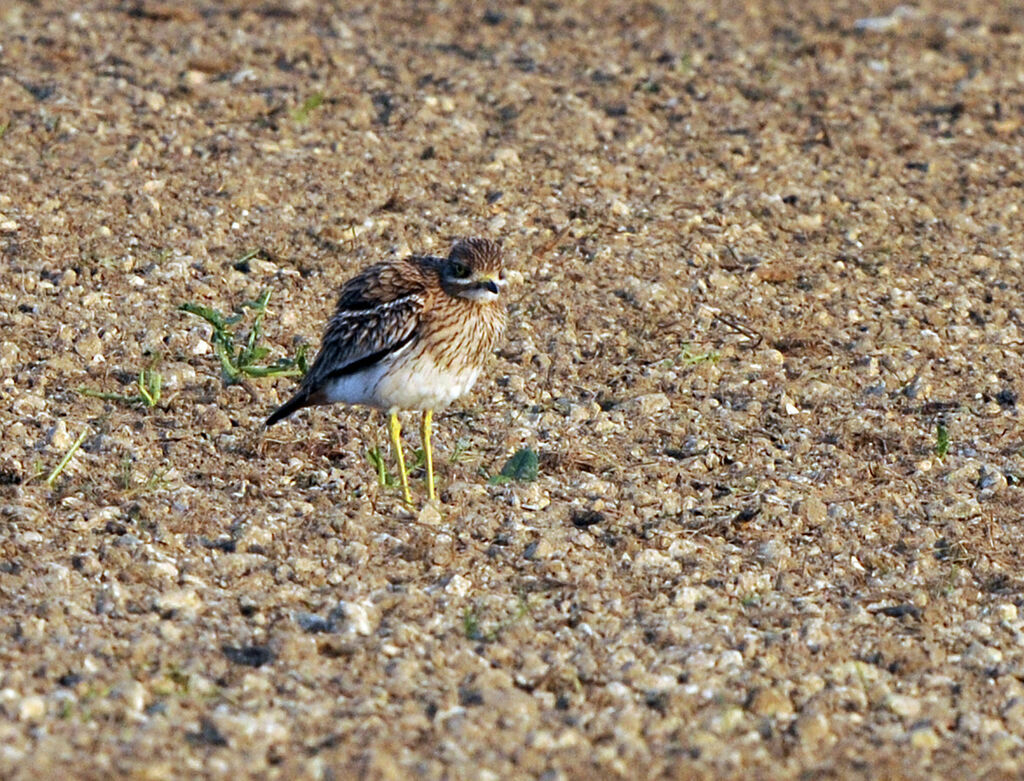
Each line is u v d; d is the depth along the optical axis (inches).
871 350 579.2
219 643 377.7
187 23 913.5
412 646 380.5
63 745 326.6
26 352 539.8
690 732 350.6
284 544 427.8
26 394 506.6
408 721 346.6
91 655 364.2
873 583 427.8
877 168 747.4
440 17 954.1
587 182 708.0
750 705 362.9
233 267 614.2
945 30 976.9
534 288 612.4
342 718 346.9
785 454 504.7
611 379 552.4
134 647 367.9
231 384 529.3
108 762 322.7
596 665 376.8
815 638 394.0
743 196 701.9
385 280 450.9
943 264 657.6
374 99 789.9
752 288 625.9
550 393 541.6
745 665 382.3
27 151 701.9
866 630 402.0
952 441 516.4
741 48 918.4
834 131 788.0
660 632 393.1
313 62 844.6
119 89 778.8
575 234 657.6
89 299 577.9
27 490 446.9
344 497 459.2
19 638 370.9
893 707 366.0
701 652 384.2
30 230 627.8
